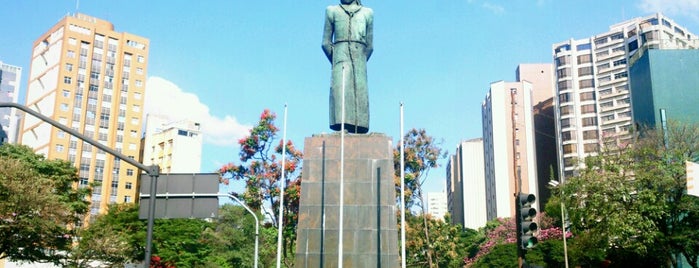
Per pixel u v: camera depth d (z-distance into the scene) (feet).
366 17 112.88
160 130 424.87
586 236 144.46
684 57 186.50
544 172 409.08
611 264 179.93
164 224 189.06
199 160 406.41
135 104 371.15
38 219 130.82
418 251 215.92
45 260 157.48
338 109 108.06
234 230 225.15
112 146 357.82
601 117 355.56
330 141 102.01
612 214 125.08
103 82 361.71
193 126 410.31
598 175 130.11
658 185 124.57
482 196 469.57
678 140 130.93
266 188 156.76
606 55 360.48
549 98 426.10
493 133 409.08
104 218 191.01
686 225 128.88
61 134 340.59
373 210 97.04
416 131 197.47
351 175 99.35
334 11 113.39
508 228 284.00
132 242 179.83
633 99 202.18
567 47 377.50
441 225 218.59
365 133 107.24
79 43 356.38
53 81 350.02
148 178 62.03
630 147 134.10
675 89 183.42
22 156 170.50
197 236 199.41
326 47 112.88
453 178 543.39
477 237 334.85
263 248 229.45
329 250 95.20
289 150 158.30
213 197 61.67
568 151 360.69
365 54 112.47
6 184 126.93
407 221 209.26
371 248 94.79
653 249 132.46
